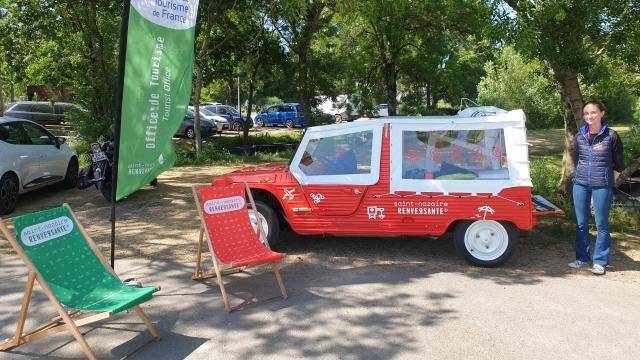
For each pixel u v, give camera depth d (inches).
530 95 1318.9
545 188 401.7
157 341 169.5
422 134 243.3
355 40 852.6
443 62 942.4
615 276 233.3
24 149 367.9
